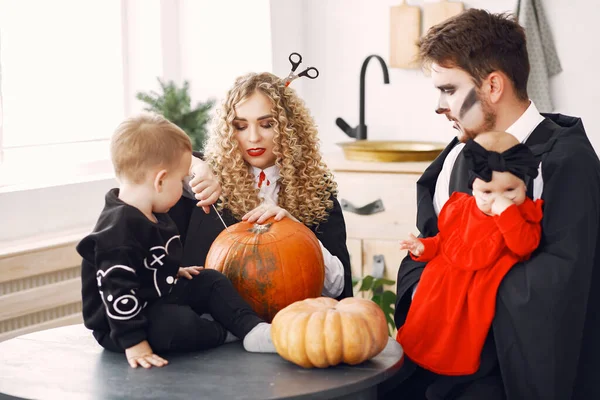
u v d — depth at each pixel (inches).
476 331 72.4
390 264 129.9
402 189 127.6
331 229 89.6
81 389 59.3
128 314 64.1
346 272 88.6
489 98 76.9
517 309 70.4
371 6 150.0
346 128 148.9
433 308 75.5
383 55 150.2
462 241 75.3
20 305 105.0
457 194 79.4
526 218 72.7
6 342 71.8
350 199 131.4
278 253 73.7
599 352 75.2
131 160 66.7
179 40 149.3
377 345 64.5
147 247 65.2
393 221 128.8
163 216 69.1
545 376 69.9
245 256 73.7
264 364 64.9
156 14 142.9
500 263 73.2
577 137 76.4
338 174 132.1
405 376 78.3
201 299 71.1
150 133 67.0
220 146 85.9
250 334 68.1
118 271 63.5
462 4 142.4
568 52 136.6
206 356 67.0
